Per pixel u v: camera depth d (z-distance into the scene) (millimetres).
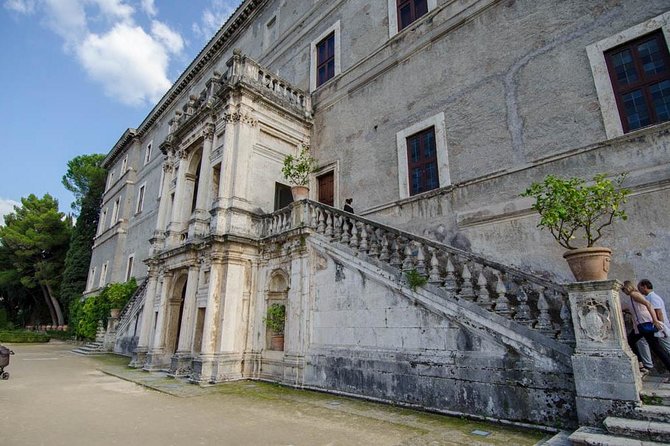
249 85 13805
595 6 8719
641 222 7266
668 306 6668
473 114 10500
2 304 47000
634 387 4766
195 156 16891
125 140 33781
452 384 6996
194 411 7496
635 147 7625
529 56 9641
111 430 6078
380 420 6652
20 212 41438
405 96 12531
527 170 9094
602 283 5281
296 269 11148
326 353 9664
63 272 37875
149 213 26922
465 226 9938
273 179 14305
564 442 4910
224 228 12688
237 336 11875
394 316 8320
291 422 6562
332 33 16234
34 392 9438
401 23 13469
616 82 8211
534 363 6016
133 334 20438
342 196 13766
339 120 14773
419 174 11617
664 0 7742
